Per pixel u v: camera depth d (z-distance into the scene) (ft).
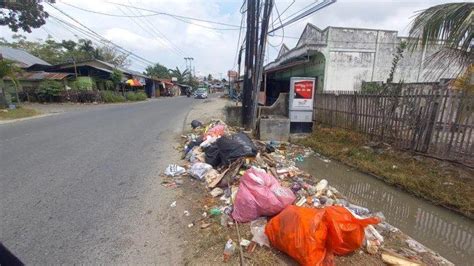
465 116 16.46
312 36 49.26
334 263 7.59
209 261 8.11
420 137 19.53
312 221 7.58
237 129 29.99
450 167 16.97
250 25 29.43
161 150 21.70
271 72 67.41
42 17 55.26
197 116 43.93
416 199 15.02
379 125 23.89
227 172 13.94
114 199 12.42
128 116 43.75
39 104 64.75
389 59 44.04
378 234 9.35
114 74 86.02
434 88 18.31
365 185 17.39
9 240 9.18
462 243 11.25
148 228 10.05
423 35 14.90
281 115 34.04
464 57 14.75
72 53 129.18
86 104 68.95
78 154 19.86
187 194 12.97
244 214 9.98
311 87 29.19
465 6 13.34
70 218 10.68
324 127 32.17
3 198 12.35
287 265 7.76
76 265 8.03
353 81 44.19
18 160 18.04
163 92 158.40
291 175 15.46
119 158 19.07
